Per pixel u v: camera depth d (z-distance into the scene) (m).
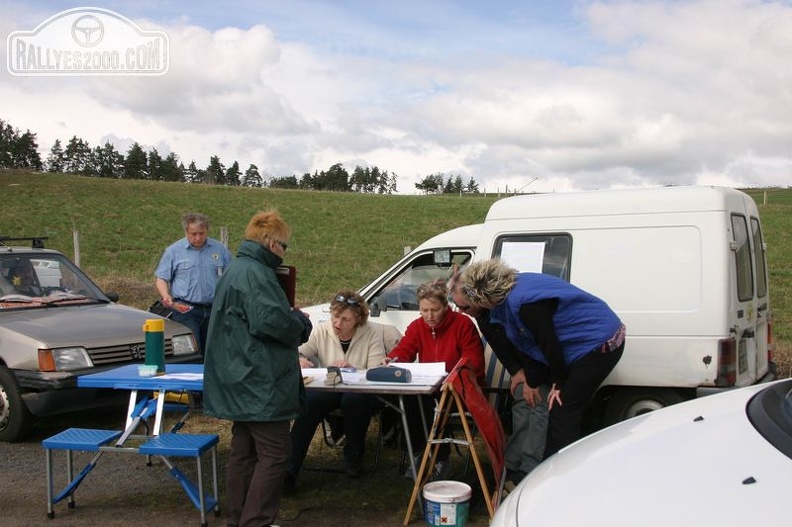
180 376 4.84
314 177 115.94
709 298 5.07
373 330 5.79
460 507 4.25
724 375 5.00
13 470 5.70
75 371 6.34
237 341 3.91
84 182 47.25
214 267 7.82
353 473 5.42
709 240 5.14
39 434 6.77
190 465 5.88
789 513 2.15
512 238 5.82
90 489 5.27
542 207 5.74
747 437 2.77
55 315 6.97
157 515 4.75
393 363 5.28
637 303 5.28
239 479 4.20
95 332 6.67
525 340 4.68
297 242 29.98
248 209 39.62
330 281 21.34
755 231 5.92
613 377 5.31
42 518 4.70
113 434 4.74
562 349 4.48
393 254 27.44
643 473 2.67
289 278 4.20
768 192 69.25
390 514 4.75
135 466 5.83
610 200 5.51
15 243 26.67
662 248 5.27
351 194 49.91
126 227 32.03
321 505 4.93
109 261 24.17
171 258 7.76
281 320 3.84
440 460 5.20
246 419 3.89
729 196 5.30
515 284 4.57
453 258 6.54
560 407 4.55
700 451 2.74
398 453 6.14
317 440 6.56
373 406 5.45
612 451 3.01
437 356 5.49
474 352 5.43
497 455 4.60
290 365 4.00
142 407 4.84
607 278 5.41
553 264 5.62
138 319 7.21
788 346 9.30
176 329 7.30
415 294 6.58
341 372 5.09
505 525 2.69
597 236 5.50
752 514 2.20
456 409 5.20
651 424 3.28
